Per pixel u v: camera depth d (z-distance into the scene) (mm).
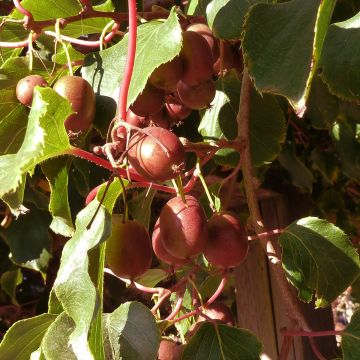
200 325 298
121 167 233
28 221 471
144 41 274
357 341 291
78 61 330
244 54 252
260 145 378
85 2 302
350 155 501
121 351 260
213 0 307
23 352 272
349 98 285
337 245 301
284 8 258
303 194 520
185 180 307
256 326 477
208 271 345
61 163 274
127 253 254
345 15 373
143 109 276
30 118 220
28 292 637
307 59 241
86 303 210
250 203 307
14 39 358
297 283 302
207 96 286
